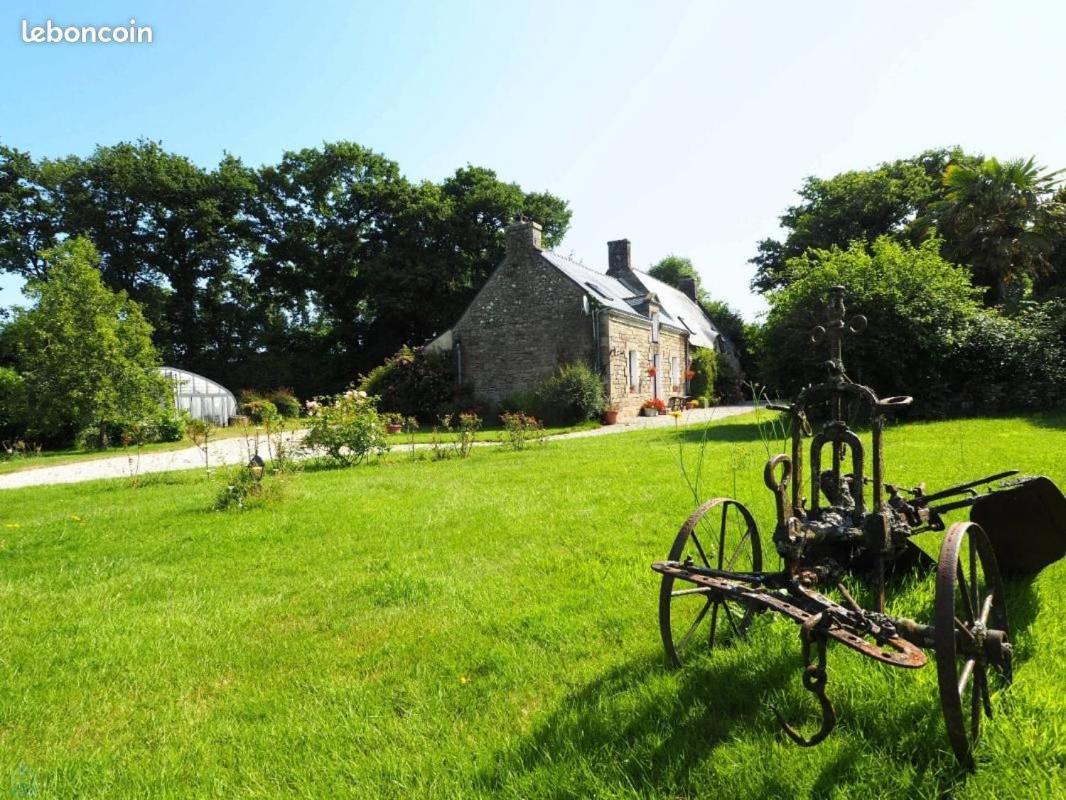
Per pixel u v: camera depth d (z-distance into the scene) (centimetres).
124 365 2347
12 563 656
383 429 1505
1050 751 247
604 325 2603
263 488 935
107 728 332
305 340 4544
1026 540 388
